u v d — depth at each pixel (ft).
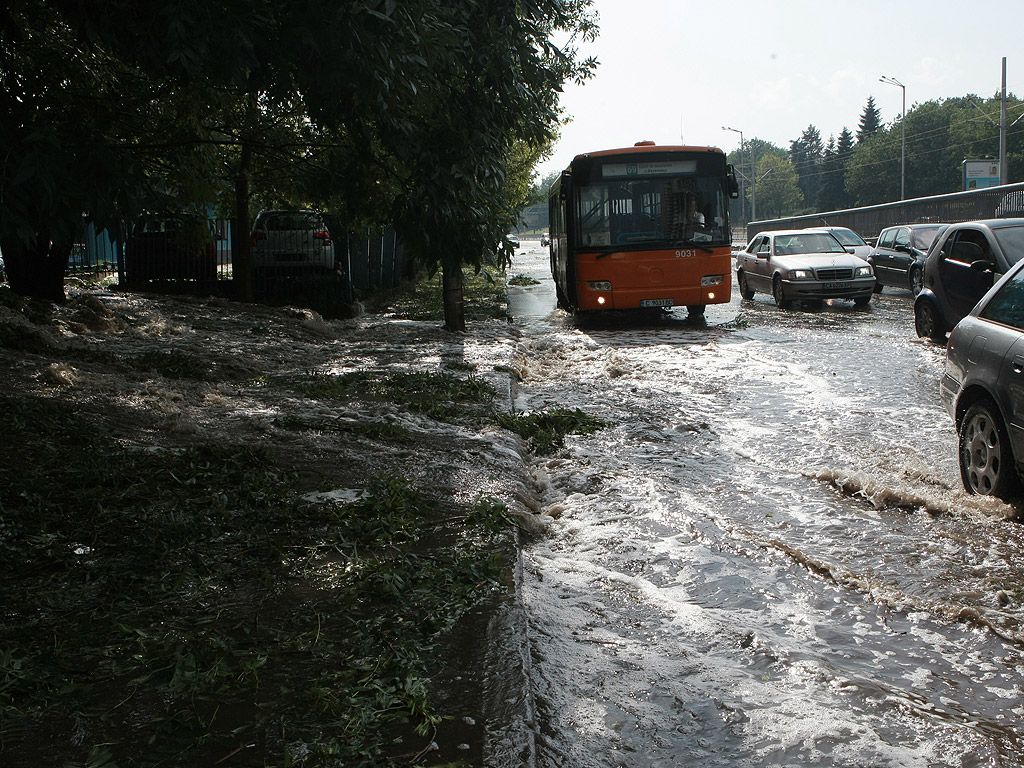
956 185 397.39
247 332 45.06
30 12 22.08
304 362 37.86
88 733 9.28
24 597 12.62
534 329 56.03
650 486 20.62
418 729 9.44
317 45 20.81
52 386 24.11
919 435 26.02
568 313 66.54
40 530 14.78
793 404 30.89
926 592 14.90
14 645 11.16
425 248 39.47
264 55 21.66
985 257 40.96
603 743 9.91
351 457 20.79
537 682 11.10
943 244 44.96
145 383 26.86
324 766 8.76
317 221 65.00
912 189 421.59
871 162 434.30
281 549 14.83
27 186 17.95
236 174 58.08
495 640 11.69
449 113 36.68
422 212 38.09
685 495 20.20
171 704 9.86
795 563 15.89
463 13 33.47
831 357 41.47
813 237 73.26
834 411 29.48
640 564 15.85
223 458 19.42
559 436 25.64
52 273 42.39
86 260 75.72
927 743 10.09
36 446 18.72
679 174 56.44
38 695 10.00
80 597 12.73
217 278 65.98
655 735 10.12
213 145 49.24
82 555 14.11
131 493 16.79
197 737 9.18
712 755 9.76
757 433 26.71
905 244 73.67
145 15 19.27
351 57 21.06
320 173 47.50
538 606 13.47
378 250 83.71
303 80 22.33
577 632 12.80
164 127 38.65
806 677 11.59
